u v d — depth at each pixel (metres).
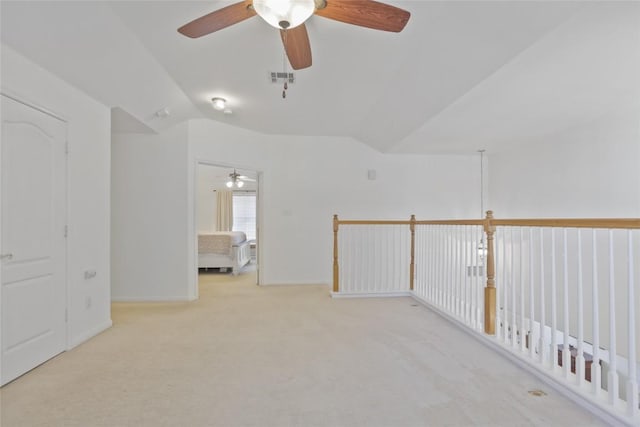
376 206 5.61
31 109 2.38
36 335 2.41
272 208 5.35
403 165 5.70
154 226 4.39
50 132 2.56
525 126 4.02
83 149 2.95
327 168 5.51
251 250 8.69
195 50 2.77
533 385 2.14
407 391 2.07
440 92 3.14
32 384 2.16
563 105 3.30
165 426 1.73
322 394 2.03
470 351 2.68
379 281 5.44
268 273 5.32
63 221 2.70
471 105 3.27
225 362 2.48
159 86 3.36
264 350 2.71
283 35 2.05
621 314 3.46
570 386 1.98
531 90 2.90
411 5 2.13
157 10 2.25
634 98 3.12
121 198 4.36
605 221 1.80
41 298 2.46
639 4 1.77
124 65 2.84
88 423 1.75
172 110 3.96
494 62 2.45
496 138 4.60
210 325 3.35
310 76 3.25
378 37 2.54
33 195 2.40
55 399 1.98
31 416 1.81
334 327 3.28
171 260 4.40
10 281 2.21
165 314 3.74
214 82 3.41
